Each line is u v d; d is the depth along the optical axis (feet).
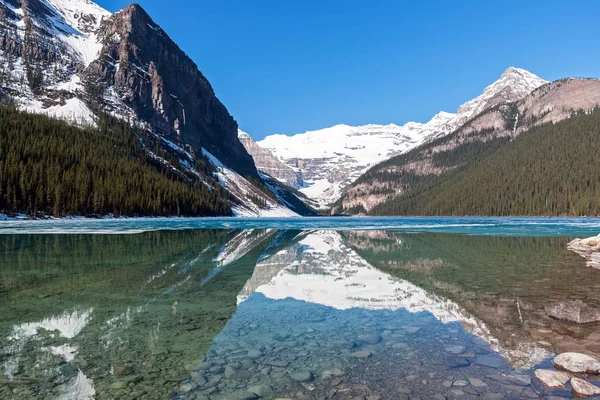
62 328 27.89
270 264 61.93
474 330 26.86
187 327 28.35
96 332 26.99
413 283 44.57
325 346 24.13
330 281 46.47
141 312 32.60
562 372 19.26
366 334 26.45
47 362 21.40
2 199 219.82
